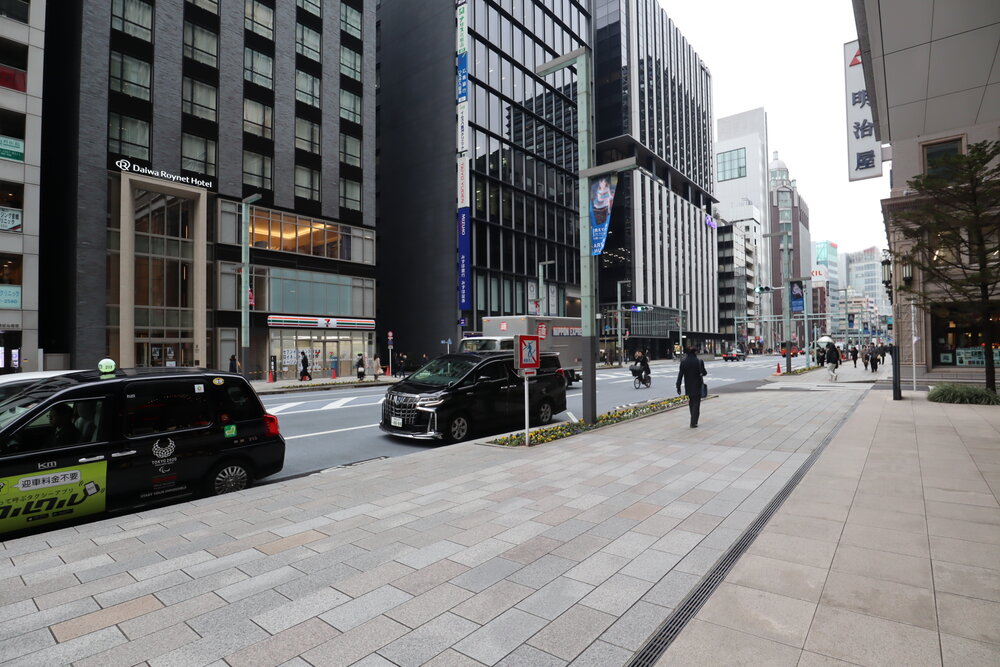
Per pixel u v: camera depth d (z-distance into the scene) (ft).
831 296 495.82
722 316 325.83
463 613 10.73
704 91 305.32
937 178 46.19
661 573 12.56
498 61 146.51
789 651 9.14
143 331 82.17
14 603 11.25
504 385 36.58
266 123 99.04
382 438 35.50
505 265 145.48
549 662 8.98
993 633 9.59
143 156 82.28
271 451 22.41
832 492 19.12
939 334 74.54
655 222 242.99
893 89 34.71
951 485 19.70
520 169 153.07
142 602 11.27
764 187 429.79
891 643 9.31
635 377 74.59
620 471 22.98
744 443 29.35
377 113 153.07
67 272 77.20
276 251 99.35
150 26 84.17
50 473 16.78
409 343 140.77
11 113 69.41
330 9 111.75
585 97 37.11
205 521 16.75
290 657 9.16
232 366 83.15
